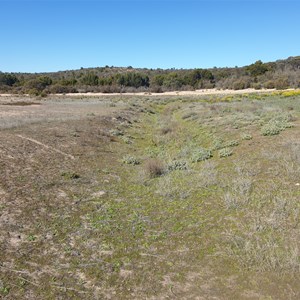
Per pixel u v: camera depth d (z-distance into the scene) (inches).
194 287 210.2
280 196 330.3
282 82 2549.2
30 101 1850.4
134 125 1000.9
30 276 216.1
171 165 485.7
